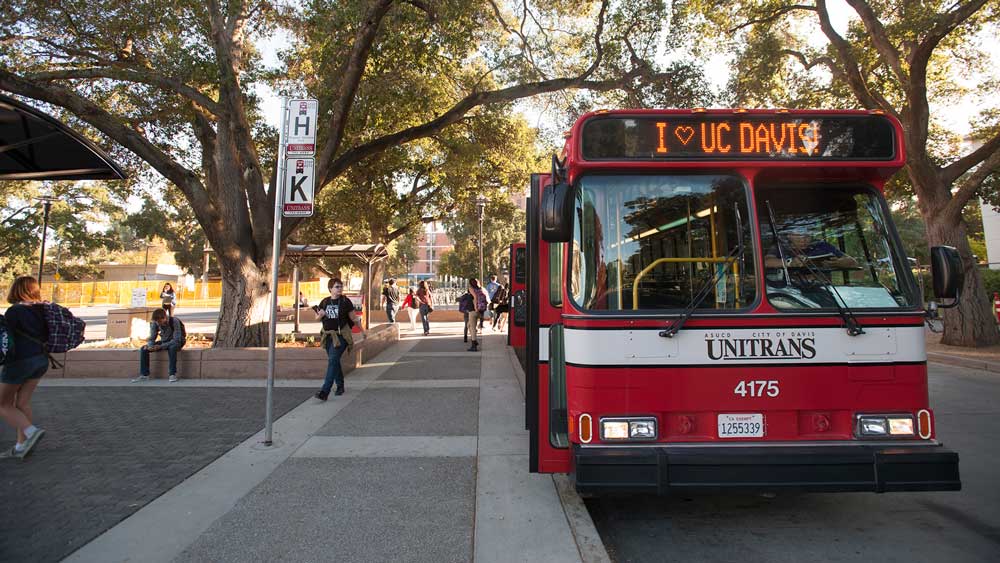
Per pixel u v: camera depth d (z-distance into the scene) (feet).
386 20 35.86
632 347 11.91
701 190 12.73
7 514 13.70
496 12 40.29
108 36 35.53
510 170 71.72
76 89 39.86
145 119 40.14
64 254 185.98
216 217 34.88
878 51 46.88
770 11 48.44
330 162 36.78
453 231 185.16
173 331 31.24
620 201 12.71
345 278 178.09
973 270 45.98
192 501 14.58
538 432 14.65
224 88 34.42
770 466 11.00
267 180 49.67
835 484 10.94
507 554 11.79
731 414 11.79
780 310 12.01
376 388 29.48
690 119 12.67
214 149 40.96
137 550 11.91
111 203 166.61
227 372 31.78
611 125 12.66
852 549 12.48
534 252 15.57
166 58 33.81
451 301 139.13
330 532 12.82
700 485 11.02
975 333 45.44
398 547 12.11
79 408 24.76
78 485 15.66
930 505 14.98
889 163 12.50
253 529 12.95
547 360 14.94
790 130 12.67
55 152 17.16
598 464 11.18
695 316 11.93
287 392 28.30
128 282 175.42
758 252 12.34
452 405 25.58
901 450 11.12
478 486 15.67
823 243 12.59
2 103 13.80
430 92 43.65
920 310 12.08
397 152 57.88
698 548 12.66
